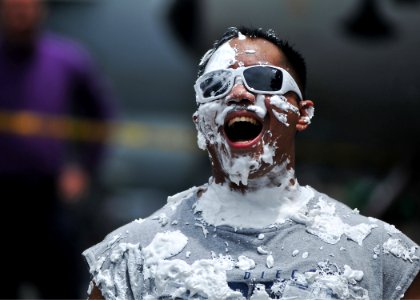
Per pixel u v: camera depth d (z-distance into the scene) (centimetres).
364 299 696
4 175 1530
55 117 1583
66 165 1636
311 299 686
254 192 729
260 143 719
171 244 714
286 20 1964
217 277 690
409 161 1761
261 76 721
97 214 2125
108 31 2961
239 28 759
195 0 1995
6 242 1538
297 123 746
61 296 1559
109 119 1677
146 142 2783
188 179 2597
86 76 1641
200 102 728
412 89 1942
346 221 733
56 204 1562
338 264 702
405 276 726
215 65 734
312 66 1962
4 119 1560
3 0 1567
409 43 1945
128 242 732
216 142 725
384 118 1967
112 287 722
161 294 696
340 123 1989
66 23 2945
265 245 709
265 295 684
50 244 1549
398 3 1958
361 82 1955
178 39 2042
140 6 2984
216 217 726
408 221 1728
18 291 1559
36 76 1588
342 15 1958
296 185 746
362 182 1848
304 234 716
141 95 2959
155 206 2552
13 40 1573
